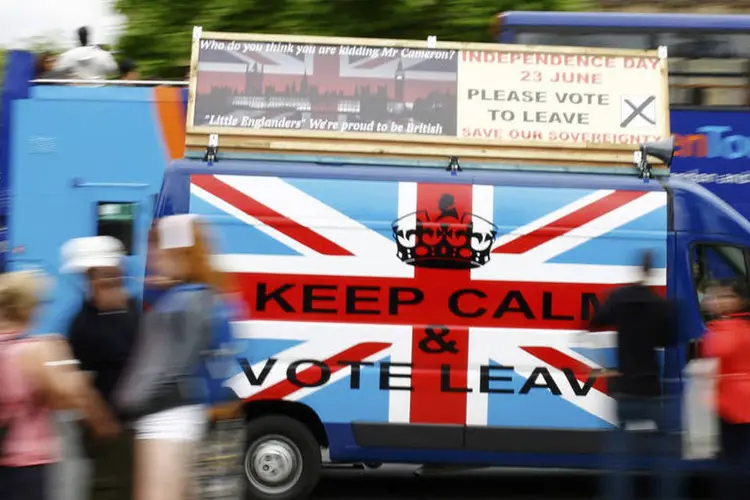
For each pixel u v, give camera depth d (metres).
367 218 8.88
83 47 12.90
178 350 5.53
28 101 11.03
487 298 8.84
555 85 9.95
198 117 9.50
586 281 8.88
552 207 8.95
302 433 8.81
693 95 13.00
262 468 8.81
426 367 8.76
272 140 9.40
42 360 5.12
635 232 8.96
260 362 8.73
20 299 5.16
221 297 5.73
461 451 8.75
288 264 8.82
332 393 8.73
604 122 9.84
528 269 8.86
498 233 8.89
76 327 6.39
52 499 5.18
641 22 13.12
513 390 8.76
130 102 11.05
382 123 9.63
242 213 8.88
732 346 7.48
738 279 9.02
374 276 8.83
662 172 9.44
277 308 8.79
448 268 8.84
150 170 11.01
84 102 11.06
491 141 9.52
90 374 6.34
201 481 5.65
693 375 8.01
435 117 9.72
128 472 5.93
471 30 15.66
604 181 9.09
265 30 16.06
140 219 10.96
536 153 9.55
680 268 8.95
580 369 8.77
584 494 10.11
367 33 15.77
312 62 9.83
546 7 15.89
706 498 9.71
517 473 11.12
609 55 10.11
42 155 11.02
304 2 15.82
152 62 16.62
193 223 5.70
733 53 13.02
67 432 5.83
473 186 8.98
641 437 7.57
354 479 10.73
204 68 9.72
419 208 8.91
